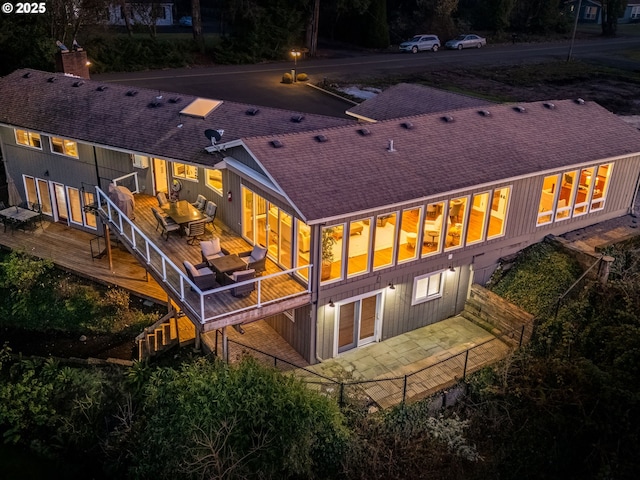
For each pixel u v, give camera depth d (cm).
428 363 1842
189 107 2475
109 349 2066
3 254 2567
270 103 4172
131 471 1554
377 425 1608
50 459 1733
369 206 1684
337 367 1823
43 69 4109
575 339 1870
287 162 1797
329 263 1733
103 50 5053
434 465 1580
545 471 1633
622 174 2398
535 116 2434
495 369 1822
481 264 2106
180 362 1925
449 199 1886
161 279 1834
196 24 5625
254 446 1463
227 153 2014
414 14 7081
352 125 2116
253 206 1948
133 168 2456
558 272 2080
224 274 1723
